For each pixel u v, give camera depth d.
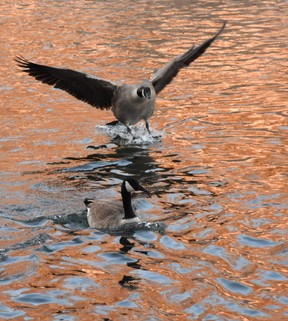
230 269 10.70
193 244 11.55
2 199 13.39
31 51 25.48
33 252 11.28
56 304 9.76
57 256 11.16
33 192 13.76
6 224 12.28
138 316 9.43
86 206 12.69
